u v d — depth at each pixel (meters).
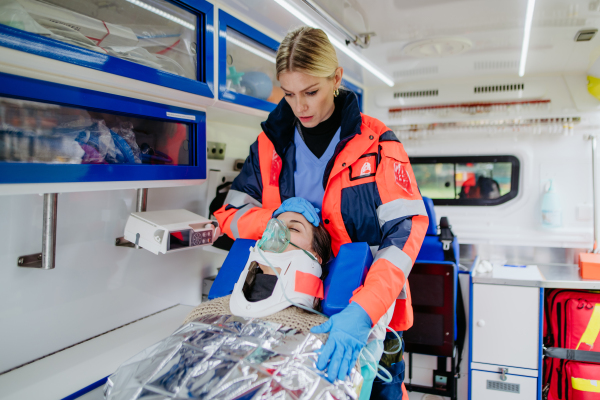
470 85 2.88
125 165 1.27
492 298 2.32
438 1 1.73
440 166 3.04
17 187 1.00
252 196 1.53
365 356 1.05
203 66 1.59
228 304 1.13
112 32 1.24
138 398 0.83
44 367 1.30
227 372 0.85
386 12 1.84
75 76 1.12
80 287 1.49
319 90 1.16
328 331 0.99
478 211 2.95
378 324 1.15
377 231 1.32
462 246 2.97
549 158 2.79
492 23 1.95
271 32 1.99
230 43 1.81
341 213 1.33
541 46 2.26
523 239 2.85
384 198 1.25
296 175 1.45
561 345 2.31
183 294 1.99
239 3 1.70
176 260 1.93
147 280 1.78
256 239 1.35
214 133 2.14
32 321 1.34
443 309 2.21
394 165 1.26
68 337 1.45
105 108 1.23
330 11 1.81
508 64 2.56
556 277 2.33
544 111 2.76
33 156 1.06
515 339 2.28
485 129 2.87
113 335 1.57
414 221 1.21
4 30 0.93
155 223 1.47
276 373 0.85
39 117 1.08
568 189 2.76
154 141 1.47
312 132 1.40
